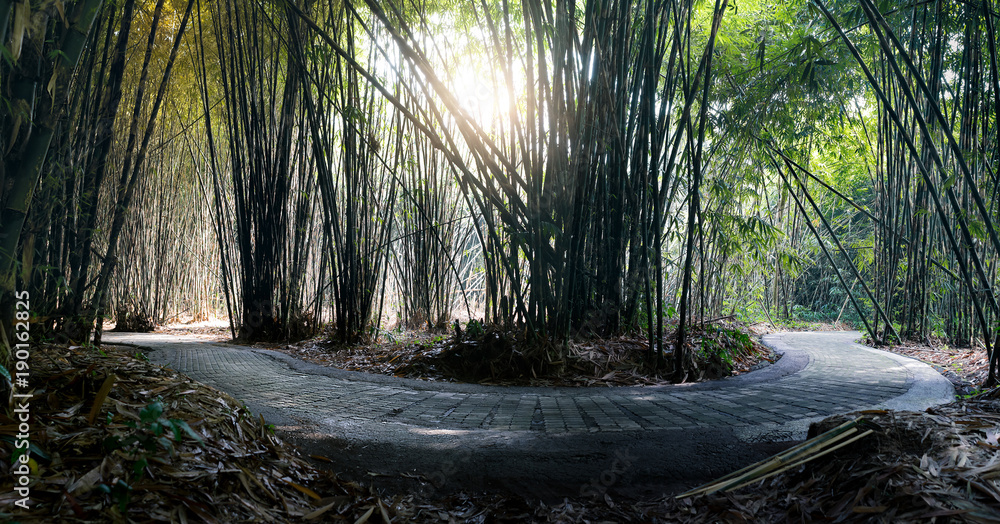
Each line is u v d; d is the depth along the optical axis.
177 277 12.28
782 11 6.92
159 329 10.96
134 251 10.65
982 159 5.07
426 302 9.30
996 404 2.71
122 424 1.79
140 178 10.14
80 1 2.10
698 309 7.99
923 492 1.62
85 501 1.38
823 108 7.51
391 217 8.05
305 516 1.80
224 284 8.65
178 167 11.11
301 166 8.34
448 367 5.53
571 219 5.34
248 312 8.59
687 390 4.55
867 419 2.14
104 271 4.09
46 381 2.01
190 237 12.45
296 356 6.91
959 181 6.44
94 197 4.04
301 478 2.12
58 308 3.74
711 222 7.15
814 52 5.43
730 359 5.99
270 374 5.07
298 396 4.03
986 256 6.44
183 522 1.45
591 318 5.92
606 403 3.95
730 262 10.20
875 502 1.69
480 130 4.94
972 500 1.57
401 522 1.92
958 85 5.79
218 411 2.24
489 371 5.29
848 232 14.98
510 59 5.04
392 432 3.03
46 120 1.92
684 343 5.66
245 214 8.41
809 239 13.84
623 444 2.82
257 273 8.45
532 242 5.29
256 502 1.75
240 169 8.29
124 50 3.95
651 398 4.15
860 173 12.06
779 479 2.14
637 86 5.91
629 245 6.21
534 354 5.24
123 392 2.10
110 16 4.30
